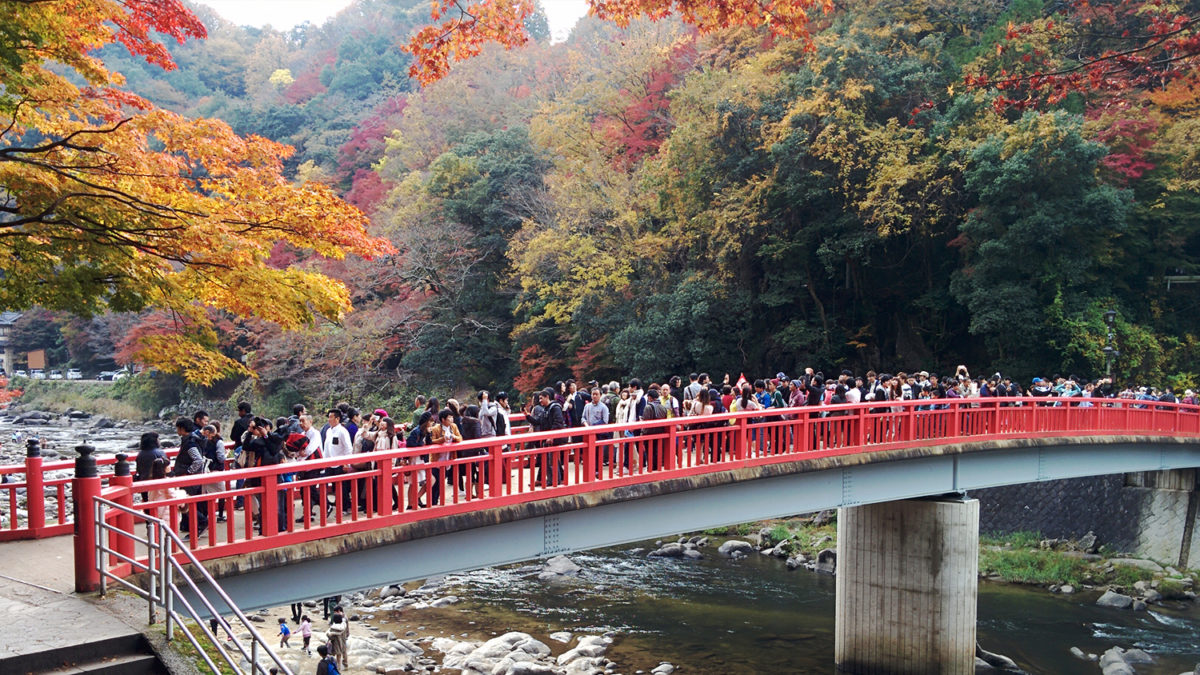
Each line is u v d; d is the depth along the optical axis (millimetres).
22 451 44531
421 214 46844
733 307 35625
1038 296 31828
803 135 32656
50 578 8070
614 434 14117
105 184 9625
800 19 11367
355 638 18500
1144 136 31234
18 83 8344
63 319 71375
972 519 17344
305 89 92375
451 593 23656
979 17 38219
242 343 51031
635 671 17688
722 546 28047
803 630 20375
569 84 59531
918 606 17312
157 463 10609
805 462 15109
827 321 36312
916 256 36875
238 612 6188
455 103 62594
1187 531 24656
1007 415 19250
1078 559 25078
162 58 10617
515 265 42344
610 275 37812
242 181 10102
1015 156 29328
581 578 25109
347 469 12008
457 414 13328
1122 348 30734
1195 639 19734
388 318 44219
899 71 33594
